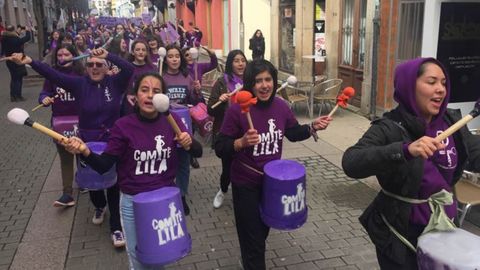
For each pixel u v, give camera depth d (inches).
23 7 1625.2
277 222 120.2
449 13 226.4
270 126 127.3
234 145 121.7
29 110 432.5
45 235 177.3
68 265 155.5
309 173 242.8
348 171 87.7
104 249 165.8
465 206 162.6
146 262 108.5
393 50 335.6
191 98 222.5
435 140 77.2
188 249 112.6
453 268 77.6
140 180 118.9
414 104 88.4
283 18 625.6
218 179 237.8
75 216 193.9
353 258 156.6
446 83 88.3
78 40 432.8
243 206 126.9
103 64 171.0
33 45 1422.2
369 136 90.0
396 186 89.3
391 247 90.8
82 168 156.9
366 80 371.2
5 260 159.2
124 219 120.7
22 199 213.5
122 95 176.1
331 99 367.2
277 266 152.4
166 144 120.1
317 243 167.3
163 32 344.5
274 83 127.5
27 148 301.9
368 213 97.3
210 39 1097.4
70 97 200.1
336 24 444.8
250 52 788.6
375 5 343.3
